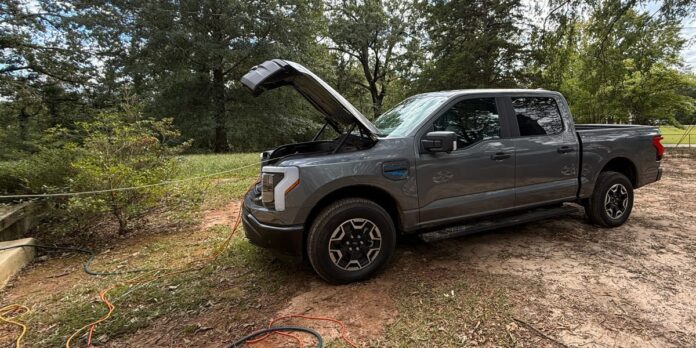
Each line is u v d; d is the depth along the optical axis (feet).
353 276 10.19
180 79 62.49
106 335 8.28
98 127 17.21
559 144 13.08
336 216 9.87
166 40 61.11
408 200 10.68
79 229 15.31
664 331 7.76
